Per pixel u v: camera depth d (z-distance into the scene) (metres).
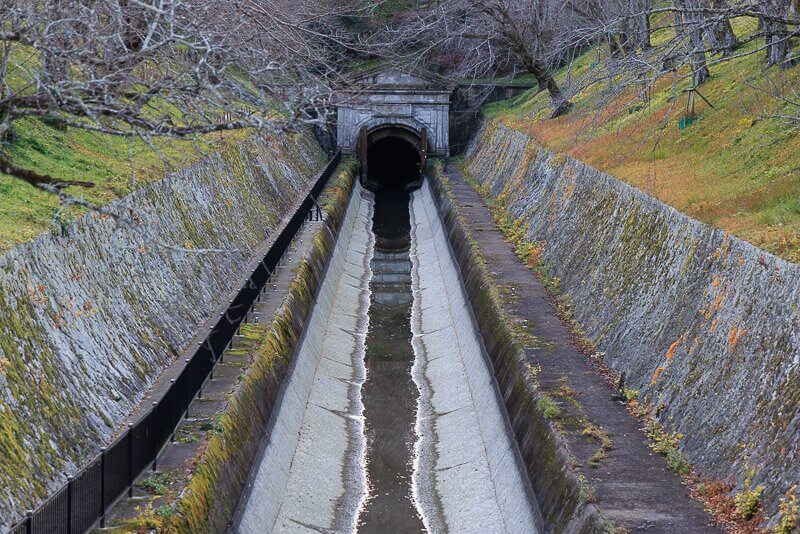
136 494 16.06
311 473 22.94
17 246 17.73
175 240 26.97
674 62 23.20
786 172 24.00
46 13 12.88
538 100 58.81
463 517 21.28
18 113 11.41
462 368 29.97
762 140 27.23
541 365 23.33
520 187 44.59
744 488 15.38
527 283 31.34
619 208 27.84
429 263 44.78
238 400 20.89
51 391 16.62
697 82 35.88
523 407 21.91
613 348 23.36
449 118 69.38
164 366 22.12
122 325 21.03
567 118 47.28
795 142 25.80
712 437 17.11
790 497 13.90
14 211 19.89
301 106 12.12
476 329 30.31
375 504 22.20
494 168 54.16
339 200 49.50
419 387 29.64
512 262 34.47
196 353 20.50
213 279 28.94
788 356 15.86
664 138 32.72
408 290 41.25
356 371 30.91
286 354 26.44
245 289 26.42
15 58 25.16
